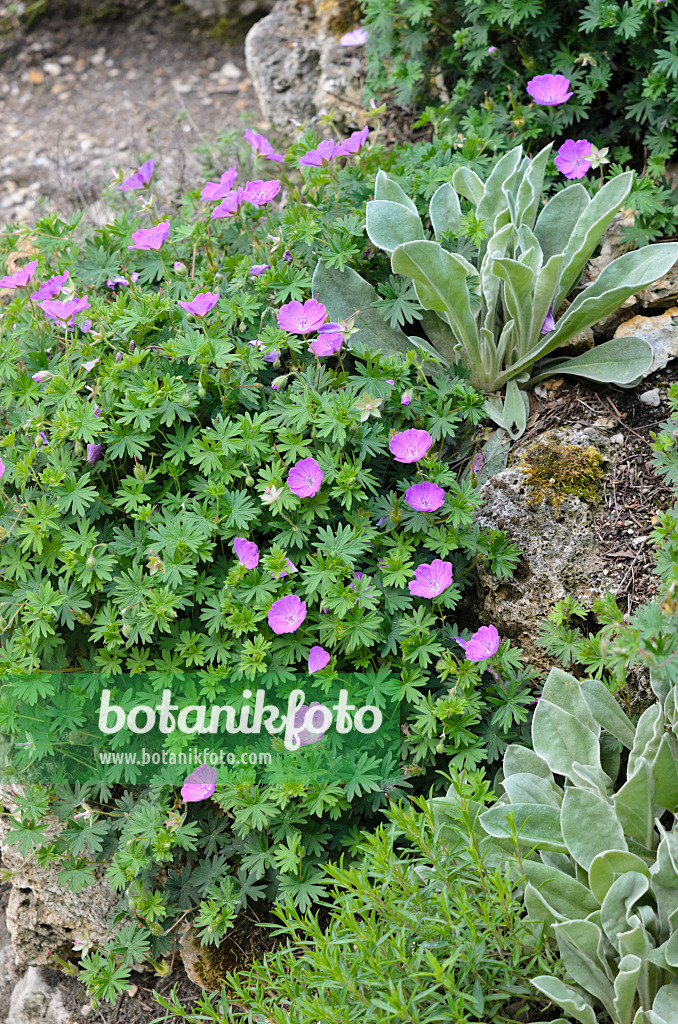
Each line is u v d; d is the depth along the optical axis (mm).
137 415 1388
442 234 1510
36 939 1483
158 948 1394
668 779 1274
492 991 1233
